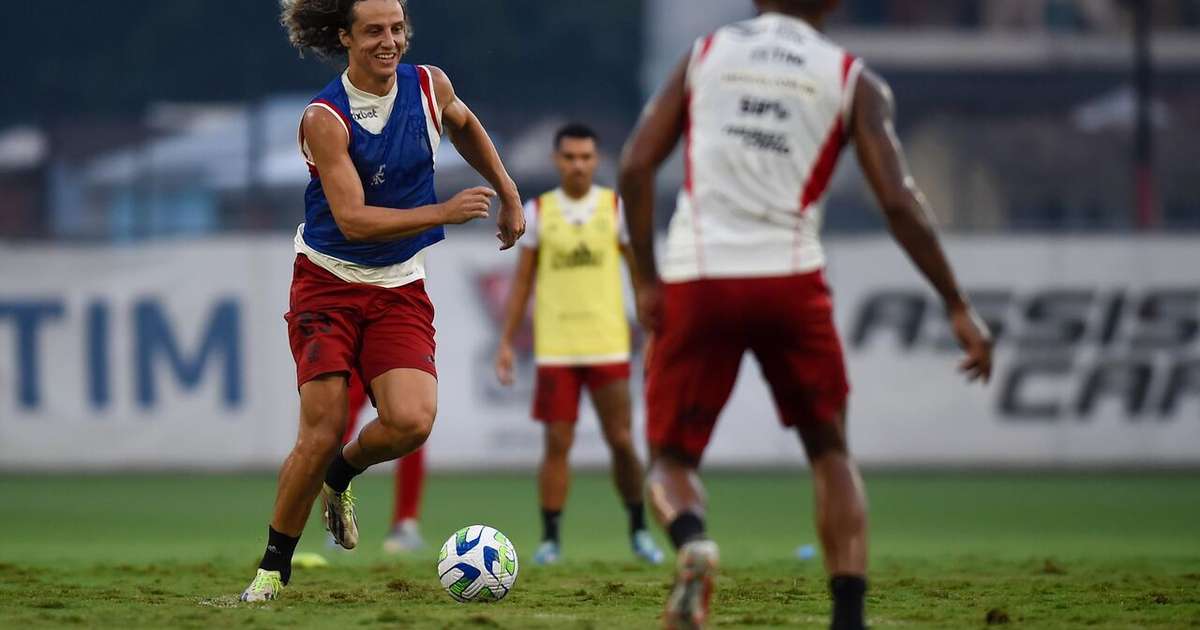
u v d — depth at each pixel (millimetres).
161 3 134875
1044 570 29625
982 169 98750
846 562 17219
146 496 57031
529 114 102875
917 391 65625
